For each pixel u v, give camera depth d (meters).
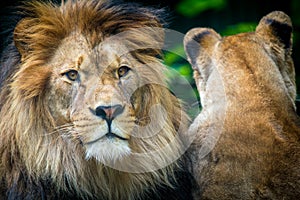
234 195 6.75
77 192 6.70
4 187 6.95
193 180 7.13
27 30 6.81
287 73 7.68
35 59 6.67
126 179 6.75
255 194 6.62
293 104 7.21
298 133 6.80
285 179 6.53
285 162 6.60
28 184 6.72
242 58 7.29
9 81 6.94
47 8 6.91
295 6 13.63
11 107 6.80
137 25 6.85
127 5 7.02
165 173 6.89
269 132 6.81
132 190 6.82
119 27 6.73
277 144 6.72
